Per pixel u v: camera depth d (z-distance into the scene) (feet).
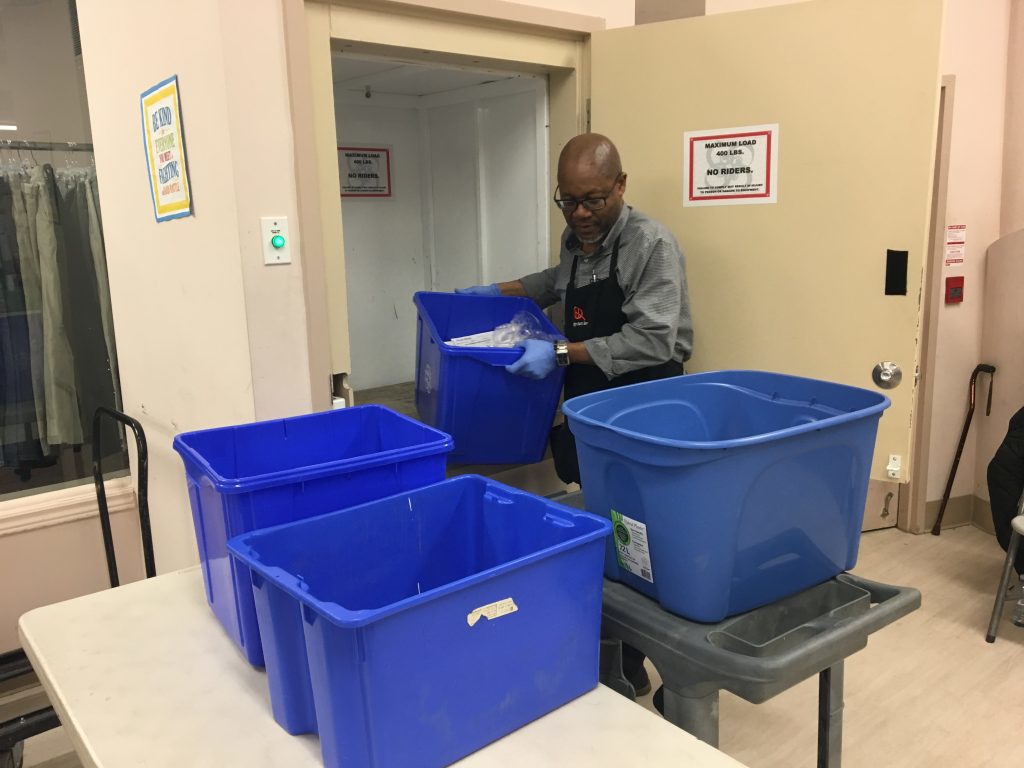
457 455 6.68
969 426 11.52
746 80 6.86
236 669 3.67
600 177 6.05
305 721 3.17
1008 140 10.96
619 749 3.06
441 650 2.85
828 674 4.03
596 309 6.68
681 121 7.22
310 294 5.93
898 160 6.39
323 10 5.94
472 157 9.22
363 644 2.63
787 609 3.65
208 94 5.52
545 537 3.62
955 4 10.18
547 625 3.20
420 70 7.97
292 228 5.79
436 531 3.94
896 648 8.73
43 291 8.78
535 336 6.79
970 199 10.88
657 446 3.25
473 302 7.47
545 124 8.19
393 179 9.85
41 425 8.96
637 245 6.30
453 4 6.48
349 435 4.91
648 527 3.50
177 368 7.04
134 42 6.54
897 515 11.98
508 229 9.00
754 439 3.16
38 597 8.17
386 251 9.96
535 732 3.17
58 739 7.27
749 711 7.64
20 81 10.13
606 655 4.06
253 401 5.78
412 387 10.21
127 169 7.27
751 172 7.00
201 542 4.15
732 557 3.36
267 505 3.67
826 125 6.61
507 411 6.58
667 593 3.51
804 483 3.46
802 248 6.90
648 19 8.38
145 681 3.58
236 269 5.62
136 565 8.77
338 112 9.18
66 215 8.73
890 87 6.32
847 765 6.86
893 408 6.79
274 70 5.52
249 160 5.49
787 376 4.28
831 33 6.46
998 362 11.21
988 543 11.39
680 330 6.70
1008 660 8.46
